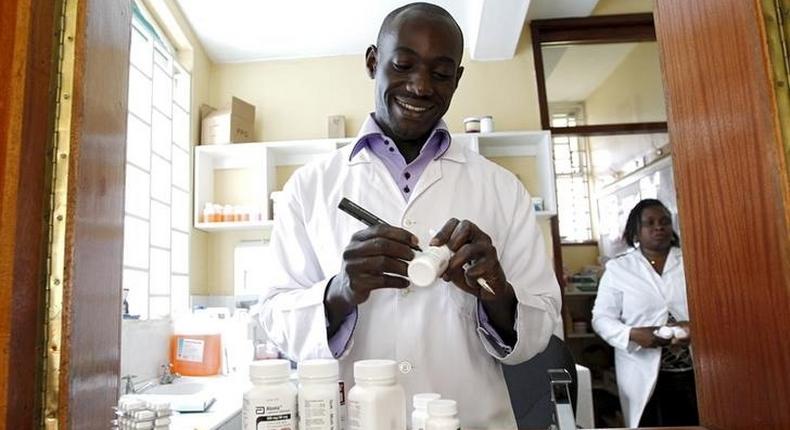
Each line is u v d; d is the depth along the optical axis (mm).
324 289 772
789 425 540
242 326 2316
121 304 606
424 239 850
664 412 2033
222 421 1328
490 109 3098
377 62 897
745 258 599
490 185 967
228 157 3045
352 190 915
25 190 462
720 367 666
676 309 2148
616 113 3232
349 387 745
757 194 567
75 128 500
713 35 629
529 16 3137
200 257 2928
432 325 844
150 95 2439
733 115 601
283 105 3168
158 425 578
